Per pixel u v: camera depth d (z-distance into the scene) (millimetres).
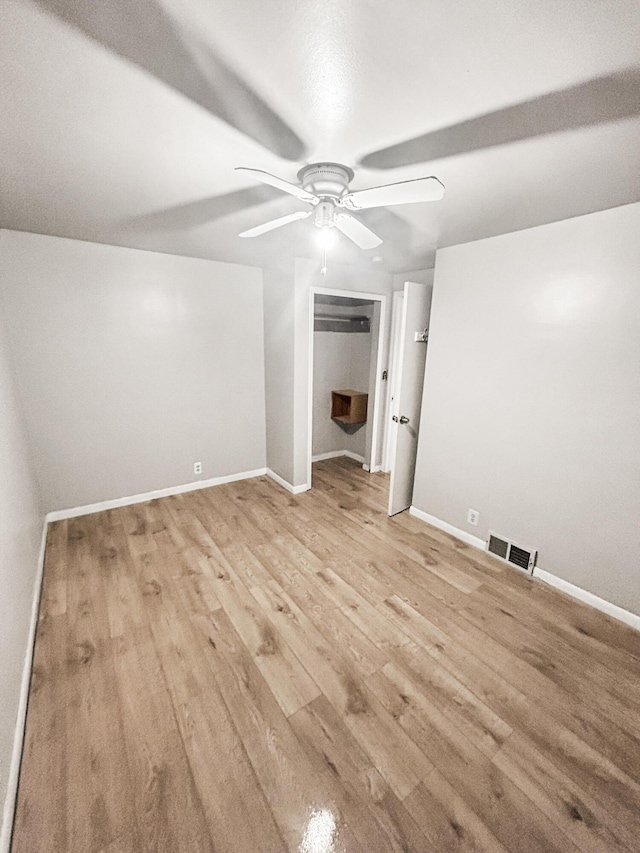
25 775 1275
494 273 2385
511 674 1695
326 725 1457
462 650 1821
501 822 1177
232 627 1940
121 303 2969
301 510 3303
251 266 3561
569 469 2162
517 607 2123
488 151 1315
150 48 872
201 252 2986
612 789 1270
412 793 1245
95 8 761
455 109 1088
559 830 1161
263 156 1381
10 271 2512
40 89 1010
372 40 839
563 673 1706
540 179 1522
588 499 2098
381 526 3039
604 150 1282
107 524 2973
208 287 3367
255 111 1109
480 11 758
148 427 3299
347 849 1107
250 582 2307
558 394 2160
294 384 3404
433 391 2906
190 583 2287
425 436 3031
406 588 2273
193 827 1151
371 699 1563
